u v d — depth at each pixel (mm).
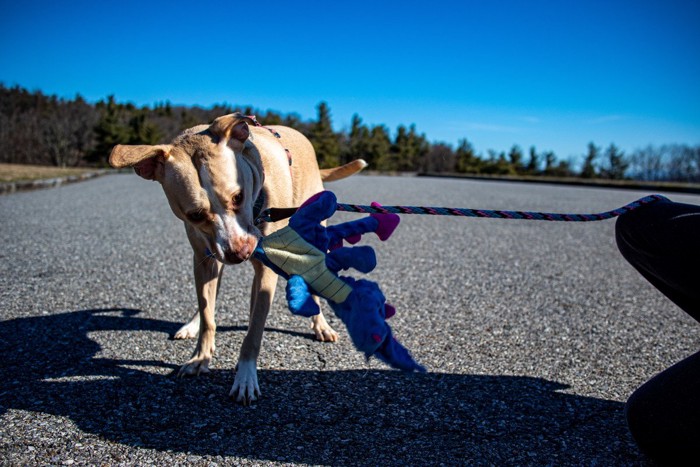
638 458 2576
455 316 4590
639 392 2553
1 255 6168
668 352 3947
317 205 2676
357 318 2250
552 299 5223
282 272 2613
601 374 3523
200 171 2869
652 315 4824
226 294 4984
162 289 5047
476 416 2908
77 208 10602
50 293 4809
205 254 3311
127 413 2809
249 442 2584
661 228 2283
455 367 3551
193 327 3955
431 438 2676
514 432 2760
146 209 10758
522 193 19188
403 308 4750
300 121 36906
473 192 18734
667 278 2316
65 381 3143
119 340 3803
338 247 2719
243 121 3014
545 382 3369
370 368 3502
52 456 2406
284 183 3494
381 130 45656
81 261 6012
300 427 2738
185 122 40188
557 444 2666
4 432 2580
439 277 5898
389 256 6898
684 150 46250
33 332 3879
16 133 33375
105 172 24188
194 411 2865
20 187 14016
